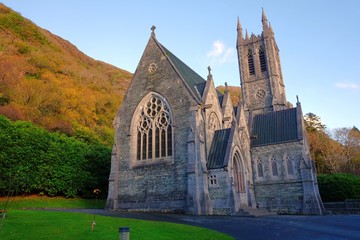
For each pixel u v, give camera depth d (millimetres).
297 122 53281
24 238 17094
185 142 39344
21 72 81688
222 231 22391
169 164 39875
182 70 48125
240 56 95250
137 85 46656
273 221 29141
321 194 57156
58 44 156875
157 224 23578
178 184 38406
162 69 44781
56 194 46062
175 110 41469
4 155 38406
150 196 40156
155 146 42406
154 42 47250
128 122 45656
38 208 37531
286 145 51750
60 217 24844
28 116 64250
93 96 99438
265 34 92000
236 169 42906
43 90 77500
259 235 20516
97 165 51781
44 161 43812
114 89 133500
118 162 44594
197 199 35812
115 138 45938
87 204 46906
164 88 43531
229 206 36000
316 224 27031
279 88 89812
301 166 48906
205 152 39812
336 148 99375
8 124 40812
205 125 41125
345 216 37094
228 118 48344
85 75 120750
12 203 37625
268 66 89125
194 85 47312
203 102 41688
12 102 65812
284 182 50250
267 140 54344
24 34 120875
